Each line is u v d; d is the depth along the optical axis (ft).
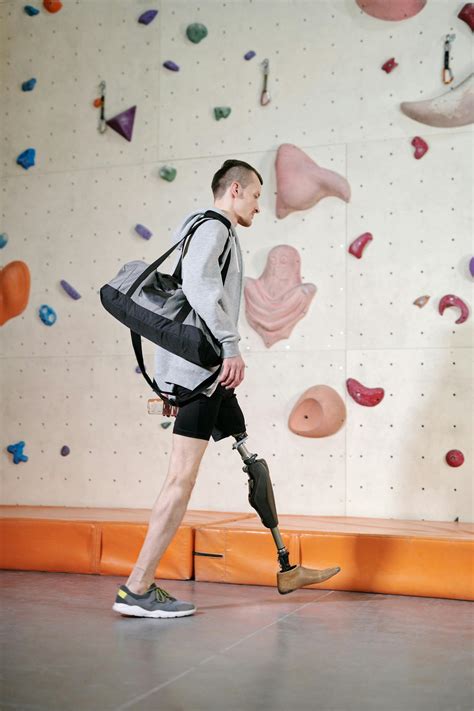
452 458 10.82
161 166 12.74
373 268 11.48
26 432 13.15
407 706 5.10
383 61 11.67
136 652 6.37
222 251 7.88
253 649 6.49
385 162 11.55
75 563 10.28
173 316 7.72
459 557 8.68
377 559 9.02
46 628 7.22
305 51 12.07
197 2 12.69
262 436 11.78
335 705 5.11
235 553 9.58
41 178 13.43
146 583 7.80
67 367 13.00
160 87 12.81
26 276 13.37
